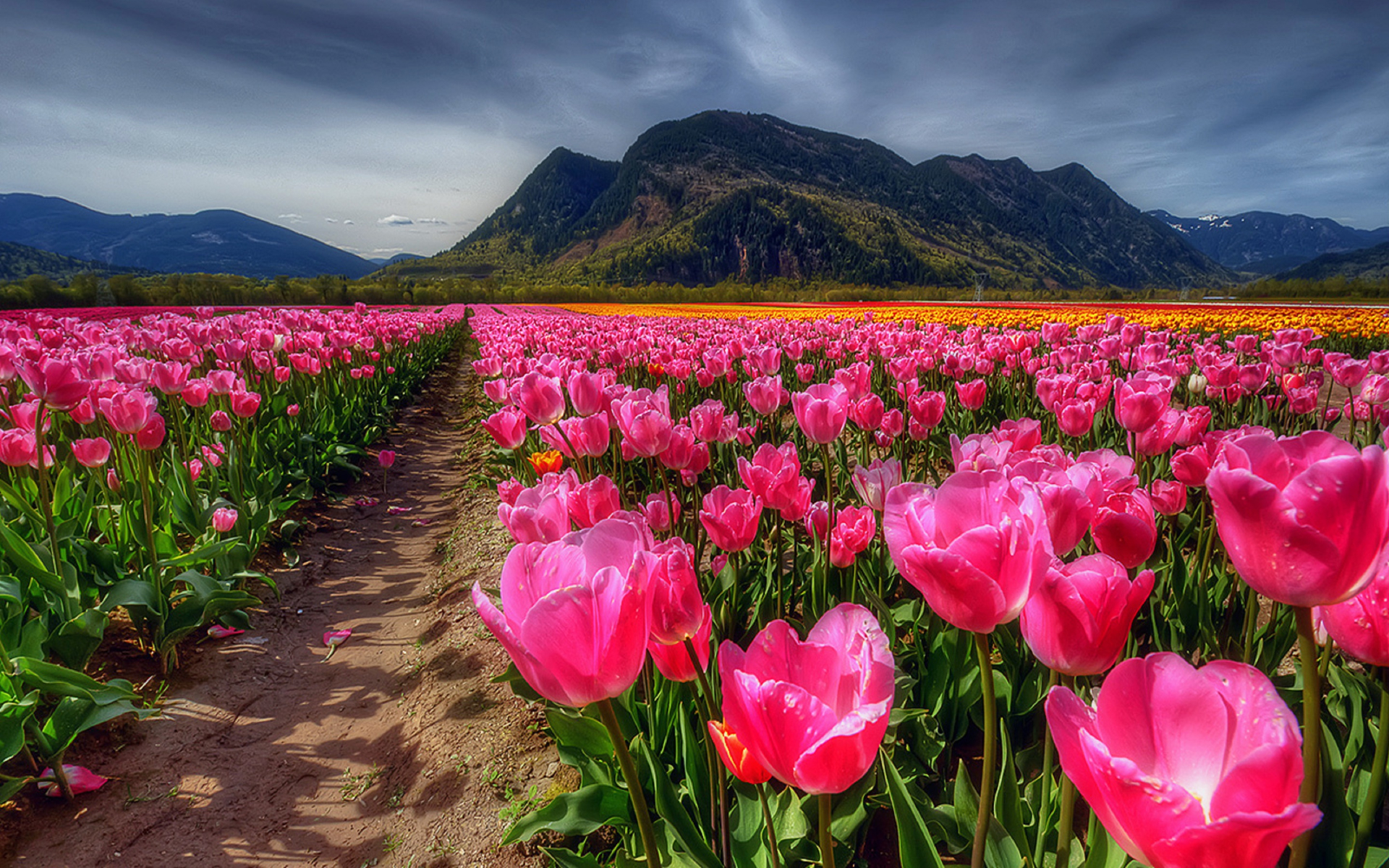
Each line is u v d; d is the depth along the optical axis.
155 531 4.36
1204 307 33.62
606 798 2.22
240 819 2.97
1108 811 0.83
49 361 3.22
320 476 7.29
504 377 7.41
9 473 4.77
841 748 0.93
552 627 1.02
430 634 4.55
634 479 4.89
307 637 4.60
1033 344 8.01
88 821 2.86
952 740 2.63
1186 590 2.81
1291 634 2.62
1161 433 2.80
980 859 1.39
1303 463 1.02
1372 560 0.91
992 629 1.17
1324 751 1.43
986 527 1.08
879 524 3.48
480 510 6.99
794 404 2.88
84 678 2.92
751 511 2.36
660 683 2.57
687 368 6.96
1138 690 0.92
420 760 3.29
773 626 1.06
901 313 35.00
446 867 2.66
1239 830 0.70
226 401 7.09
